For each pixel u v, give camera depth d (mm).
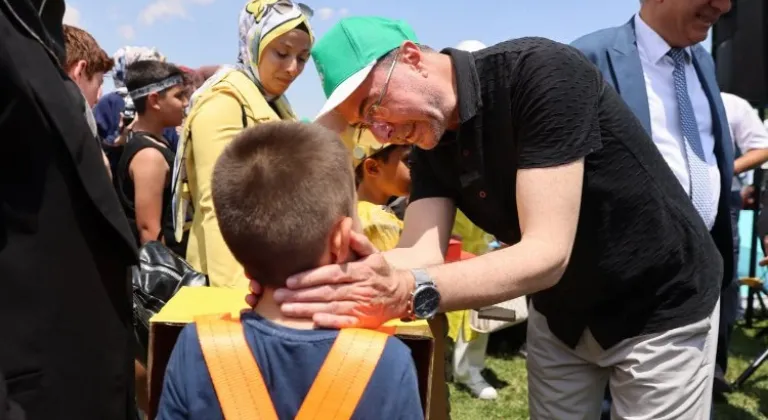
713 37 4230
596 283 1652
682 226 1646
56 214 1084
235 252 1107
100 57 2291
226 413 1020
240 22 2461
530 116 1426
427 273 1282
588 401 1897
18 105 1035
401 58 1458
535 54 1447
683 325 1667
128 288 1236
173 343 1227
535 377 1969
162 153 2904
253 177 1063
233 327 1082
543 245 1373
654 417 1703
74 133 1105
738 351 4504
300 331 1064
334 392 1020
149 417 1227
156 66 3107
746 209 4746
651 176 1584
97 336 1141
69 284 1098
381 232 2086
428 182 1739
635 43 2344
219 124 2084
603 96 1525
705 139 2342
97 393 1142
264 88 2434
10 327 1043
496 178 1572
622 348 1716
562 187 1405
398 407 1029
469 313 3453
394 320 1239
